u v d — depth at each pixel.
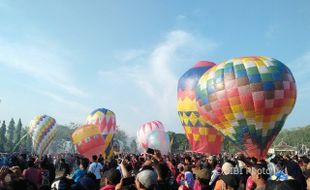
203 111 24.45
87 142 26.98
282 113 22.22
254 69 22.22
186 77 30.38
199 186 7.86
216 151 28.78
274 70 22.31
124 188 6.23
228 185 7.05
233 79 22.28
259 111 21.80
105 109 38.56
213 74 23.67
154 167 7.35
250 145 22.58
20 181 5.17
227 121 22.86
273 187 4.43
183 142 85.12
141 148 30.02
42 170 12.15
